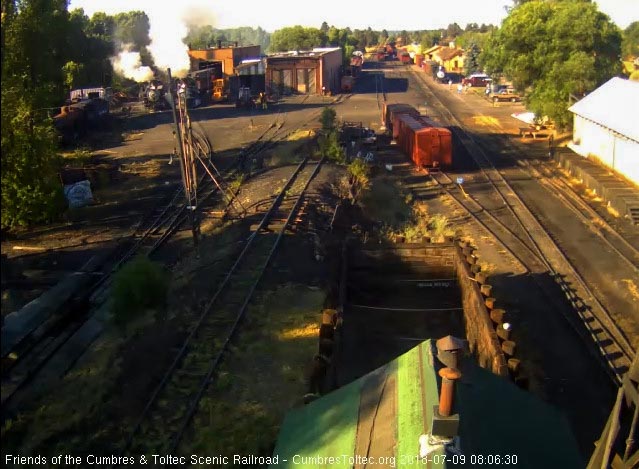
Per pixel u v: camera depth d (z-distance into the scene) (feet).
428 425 18.84
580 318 48.47
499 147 119.75
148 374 37.52
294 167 91.61
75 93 157.07
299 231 64.13
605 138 93.40
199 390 35.76
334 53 228.84
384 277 53.36
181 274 53.42
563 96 121.08
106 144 121.39
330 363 33.35
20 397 35.73
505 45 128.06
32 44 77.71
